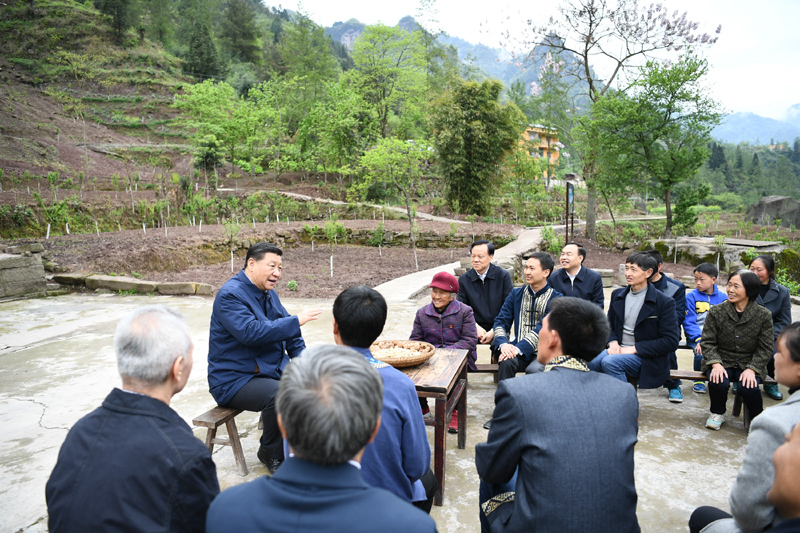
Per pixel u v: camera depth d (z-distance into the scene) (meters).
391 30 40.62
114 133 45.16
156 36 70.94
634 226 28.86
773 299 4.82
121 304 9.34
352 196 31.08
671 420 4.25
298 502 1.14
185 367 1.74
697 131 20.52
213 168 34.41
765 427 1.71
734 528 1.84
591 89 24.20
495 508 2.07
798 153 160.88
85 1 64.44
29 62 52.31
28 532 2.71
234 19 75.38
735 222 43.94
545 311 4.27
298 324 3.22
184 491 1.51
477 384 5.21
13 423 4.18
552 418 1.77
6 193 19.36
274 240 17.84
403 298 9.39
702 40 20.81
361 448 1.25
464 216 27.56
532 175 38.59
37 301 9.66
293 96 48.69
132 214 19.95
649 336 4.17
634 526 1.76
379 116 40.44
